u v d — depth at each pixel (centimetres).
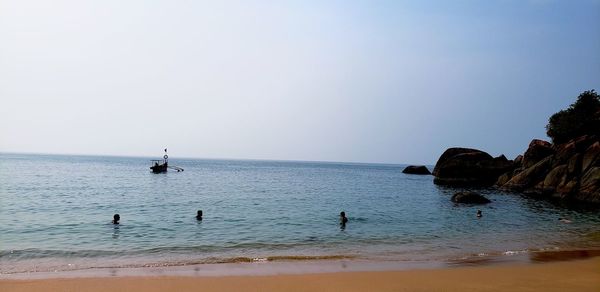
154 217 2875
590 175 4559
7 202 3550
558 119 6003
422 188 6606
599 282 1287
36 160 17838
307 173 12800
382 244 2059
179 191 5084
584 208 4125
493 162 6906
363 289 1188
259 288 1182
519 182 5681
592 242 2175
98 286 1168
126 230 2364
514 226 2798
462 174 7069
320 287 1202
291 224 2678
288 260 1631
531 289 1202
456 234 2408
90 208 3284
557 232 2544
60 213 2970
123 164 15962
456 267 1498
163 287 1173
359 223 2784
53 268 1469
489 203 4284
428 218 3128
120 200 3909
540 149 5856
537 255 1762
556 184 4962
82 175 8025
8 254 1736
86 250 1830
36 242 1992
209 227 2514
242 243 2039
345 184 7494
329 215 3153
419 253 1820
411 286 1223
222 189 5550
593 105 5903
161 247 1917
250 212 3231
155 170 9250
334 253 1811
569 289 1203
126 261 1616
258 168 16350
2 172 8281
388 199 4684
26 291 1109
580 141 5075
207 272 1395
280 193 5122
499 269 1454
